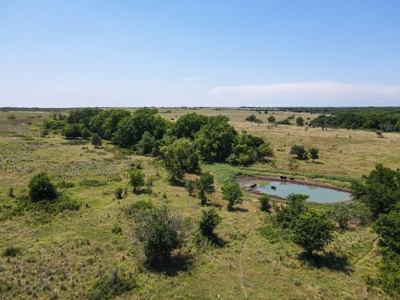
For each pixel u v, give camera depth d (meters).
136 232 22.53
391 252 22.83
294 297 18.12
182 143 54.97
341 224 30.36
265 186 48.47
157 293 18.00
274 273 20.94
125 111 92.44
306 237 22.31
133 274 19.92
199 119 81.62
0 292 17.23
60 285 18.17
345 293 18.66
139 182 39.34
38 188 32.94
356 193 36.94
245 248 24.83
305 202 39.78
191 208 34.00
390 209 30.08
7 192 35.84
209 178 37.88
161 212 23.31
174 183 45.81
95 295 16.92
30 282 18.31
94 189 39.59
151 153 69.12
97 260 21.48
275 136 98.75
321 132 111.31
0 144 71.12
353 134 106.88
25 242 23.67
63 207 31.33
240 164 62.94
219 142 67.06
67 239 24.36
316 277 20.53
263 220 31.67
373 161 64.44
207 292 18.42
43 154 62.38
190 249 23.98
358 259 23.33
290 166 59.75
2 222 27.28
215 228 28.70
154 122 83.38
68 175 45.69
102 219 29.09
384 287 19.06
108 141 89.00
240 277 20.33
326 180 50.84
